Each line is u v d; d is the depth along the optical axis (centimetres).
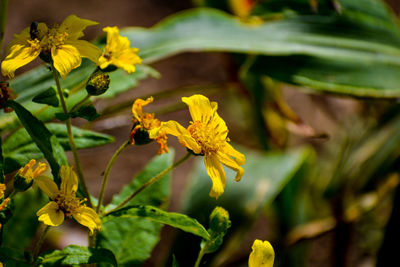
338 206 91
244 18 76
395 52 75
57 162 49
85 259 48
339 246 93
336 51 73
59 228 91
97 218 48
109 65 49
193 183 78
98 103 67
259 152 98
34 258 48
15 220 60
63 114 49
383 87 71
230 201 76
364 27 77
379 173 88
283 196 91
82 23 48
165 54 67
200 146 48
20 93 59
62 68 47
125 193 54
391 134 88
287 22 76
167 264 68
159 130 47
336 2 69
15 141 53
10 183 52
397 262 73
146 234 55
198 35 71
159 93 73
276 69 72
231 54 92
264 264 47
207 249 49
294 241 90
